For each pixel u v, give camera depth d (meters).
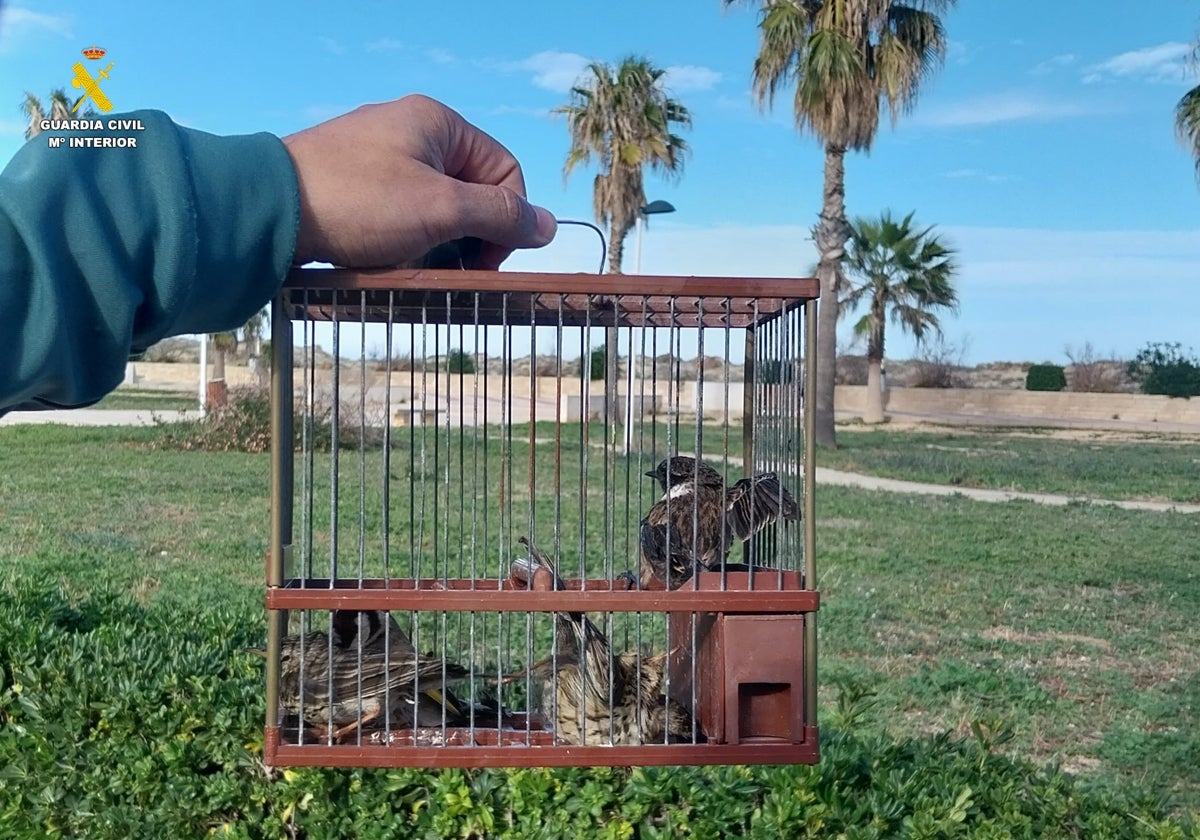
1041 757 1.31
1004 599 2.13
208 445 4.45
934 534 2.91
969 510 3.47
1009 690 1.53
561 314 0.54
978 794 0.86
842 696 1.04
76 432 4.88
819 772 0.83
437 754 0.51
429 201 0.45
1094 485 4.46
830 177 5.77
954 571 2.40
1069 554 2.67
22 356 0.34
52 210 0.35
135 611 1.39
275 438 0.50
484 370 0.62
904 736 1.26
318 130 0.45
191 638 1.23
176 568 2.05
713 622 0.55
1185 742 1.36
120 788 0.90
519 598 0.51
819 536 2.80
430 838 0.82
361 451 0.52
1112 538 2.97
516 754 0.52
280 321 0.49
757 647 0.52
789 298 0.52
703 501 0.63
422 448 0.56
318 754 0.51
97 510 2.78
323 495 2.49
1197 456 6.12
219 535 2.46
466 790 0.83
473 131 0.50
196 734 0.92
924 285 8.41
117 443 4.53
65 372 0.35
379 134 0.46
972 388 11.91
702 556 0.63
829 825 0.81
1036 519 3.31
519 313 0.60
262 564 2.12
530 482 0.55
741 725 0.53
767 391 0.64
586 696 0.62
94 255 0.35
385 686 0.55
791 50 5.29
